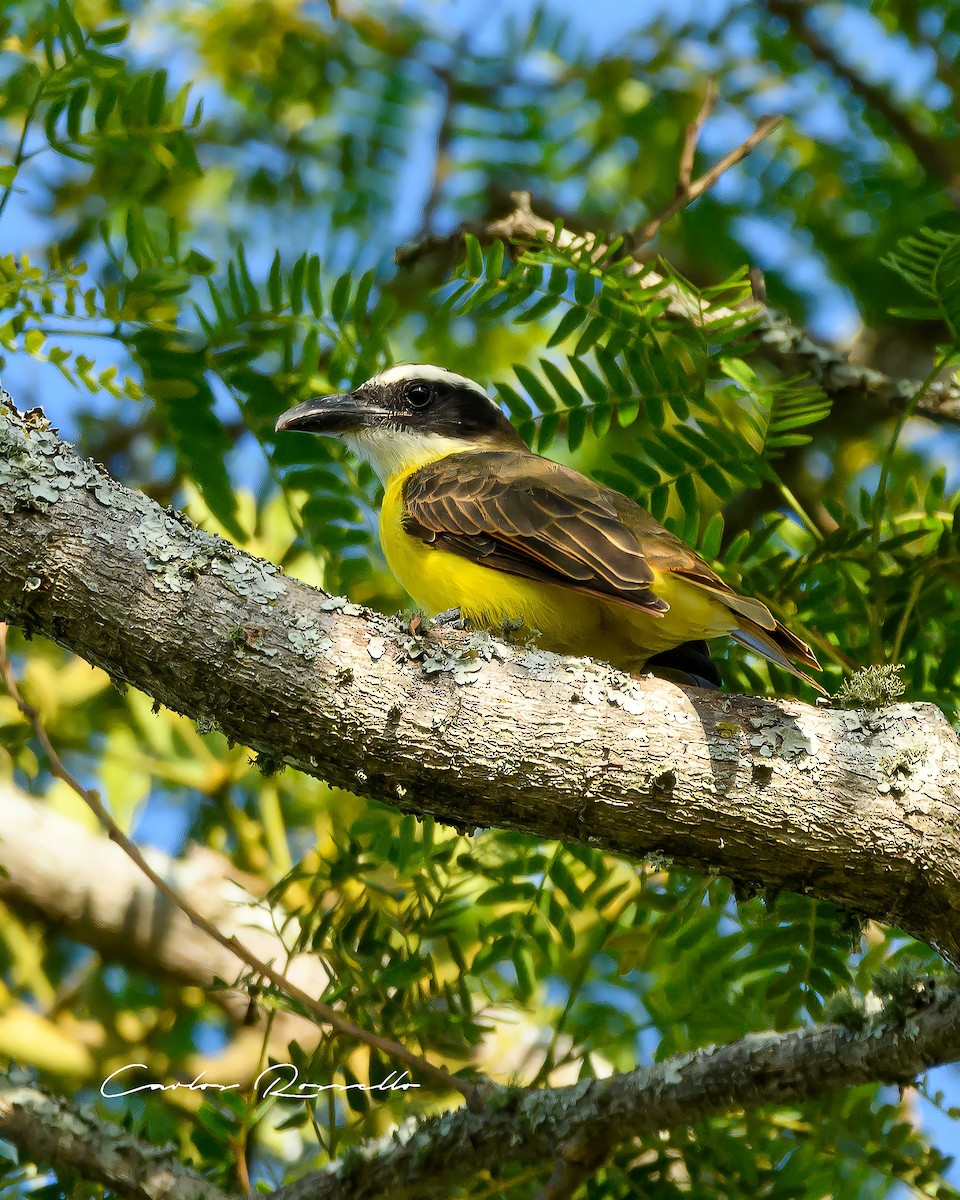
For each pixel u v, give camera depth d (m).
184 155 10.19
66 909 12.62
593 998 11.16
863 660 10.41
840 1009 8.23
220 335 10.45
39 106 11.69
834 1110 9.60
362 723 7.63
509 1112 8.85
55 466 7.58
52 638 7.67
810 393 10.02
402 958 10.14
